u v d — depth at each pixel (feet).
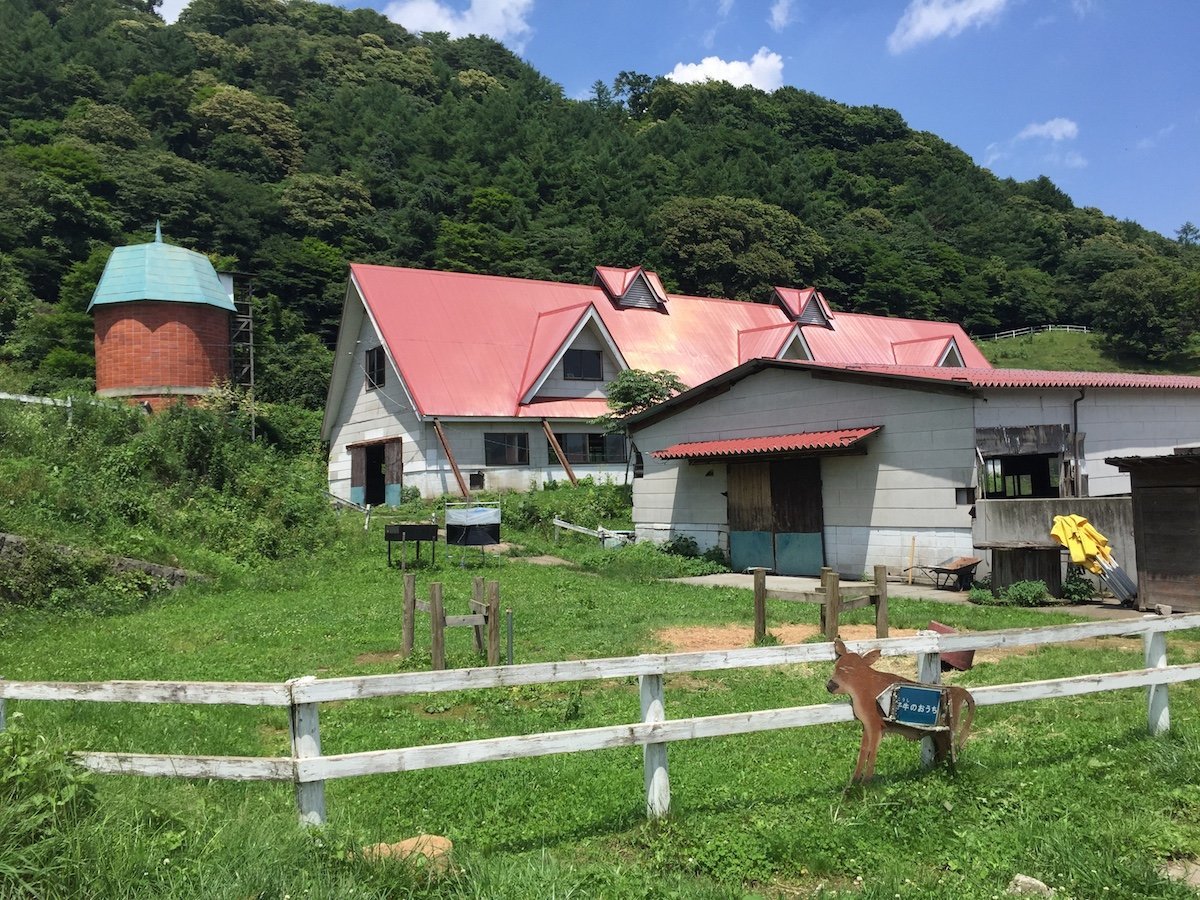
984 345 261.24
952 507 52.95
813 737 23.79
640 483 77.36
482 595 34.91
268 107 274.16
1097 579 46.78
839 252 260.21
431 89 381.81
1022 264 316.19
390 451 103.14
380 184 250.57
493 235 227.81
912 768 20.24
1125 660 31.76
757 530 65.26
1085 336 269.44
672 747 22.93
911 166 377.71
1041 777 19.60
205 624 43.24
